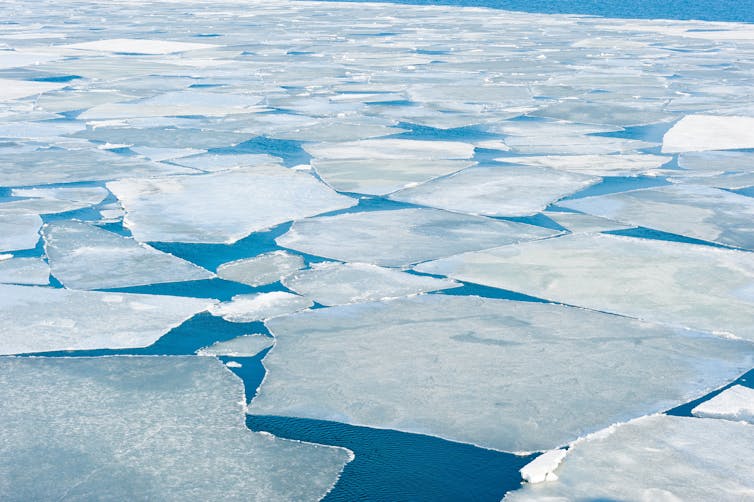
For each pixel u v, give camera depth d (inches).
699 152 379.2
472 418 153.9
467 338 187.2
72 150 375.9
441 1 1756.9
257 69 649.6
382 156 366.9
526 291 215.9
